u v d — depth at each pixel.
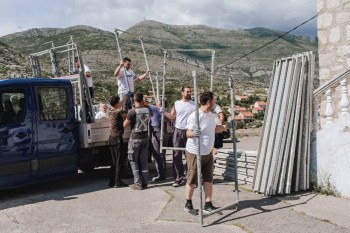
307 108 5.89
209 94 4.61
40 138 5.95
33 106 5.92
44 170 6.00
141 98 6.16
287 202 5.24
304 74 5.99
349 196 5.44
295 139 5.73
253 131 20.58
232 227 4.20
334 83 5.84
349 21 7.55
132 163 6.13
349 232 3.99
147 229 4.17
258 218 4.51
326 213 4.69
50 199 5.61
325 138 5.82
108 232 4.10
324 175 5.81
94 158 7.09
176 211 4.85
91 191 6.10
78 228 4.25
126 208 5.03
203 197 5.58
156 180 6.93
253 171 6.38
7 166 5.51
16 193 6.09
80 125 6.61
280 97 5.90
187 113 6.18
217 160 7.39
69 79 6.61
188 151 4.70
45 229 4.24
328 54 8.01
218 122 6.68
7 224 4.44
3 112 5.57
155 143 6.82
